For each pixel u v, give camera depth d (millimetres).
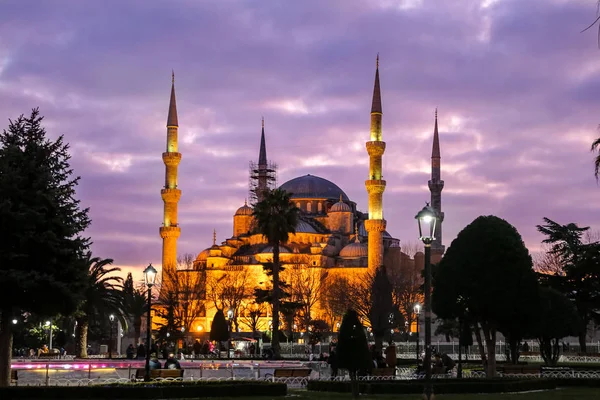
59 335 98000
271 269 92562
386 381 47812
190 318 158375
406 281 154250
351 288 156625
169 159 183500
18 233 41750
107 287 86250
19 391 40688
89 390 41312
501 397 42188
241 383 45562
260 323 170125
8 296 42156
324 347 115562
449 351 109438
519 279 55219
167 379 49906
